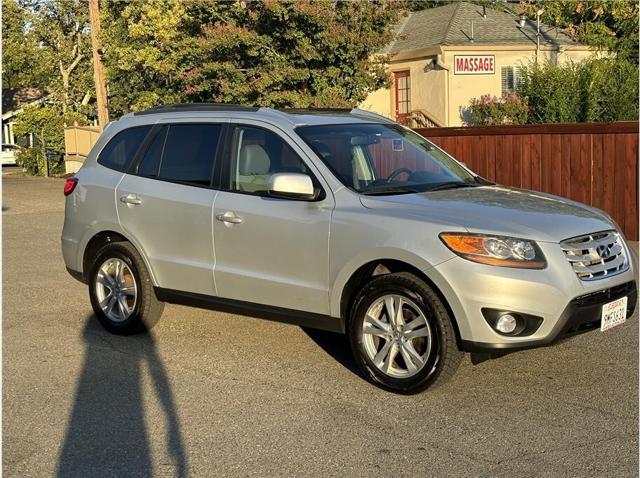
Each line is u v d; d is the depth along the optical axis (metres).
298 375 5.84
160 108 7.15
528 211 5.41
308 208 5.75
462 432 4.73
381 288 5.35
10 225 15.17
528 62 23.52
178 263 6.52
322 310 5.72
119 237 7.07
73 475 4.27
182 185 6.56
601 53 24.58
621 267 5.49
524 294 4.91
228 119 6.47
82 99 37.84
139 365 6.16
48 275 10.01
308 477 4.18
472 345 5.02
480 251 4.99
